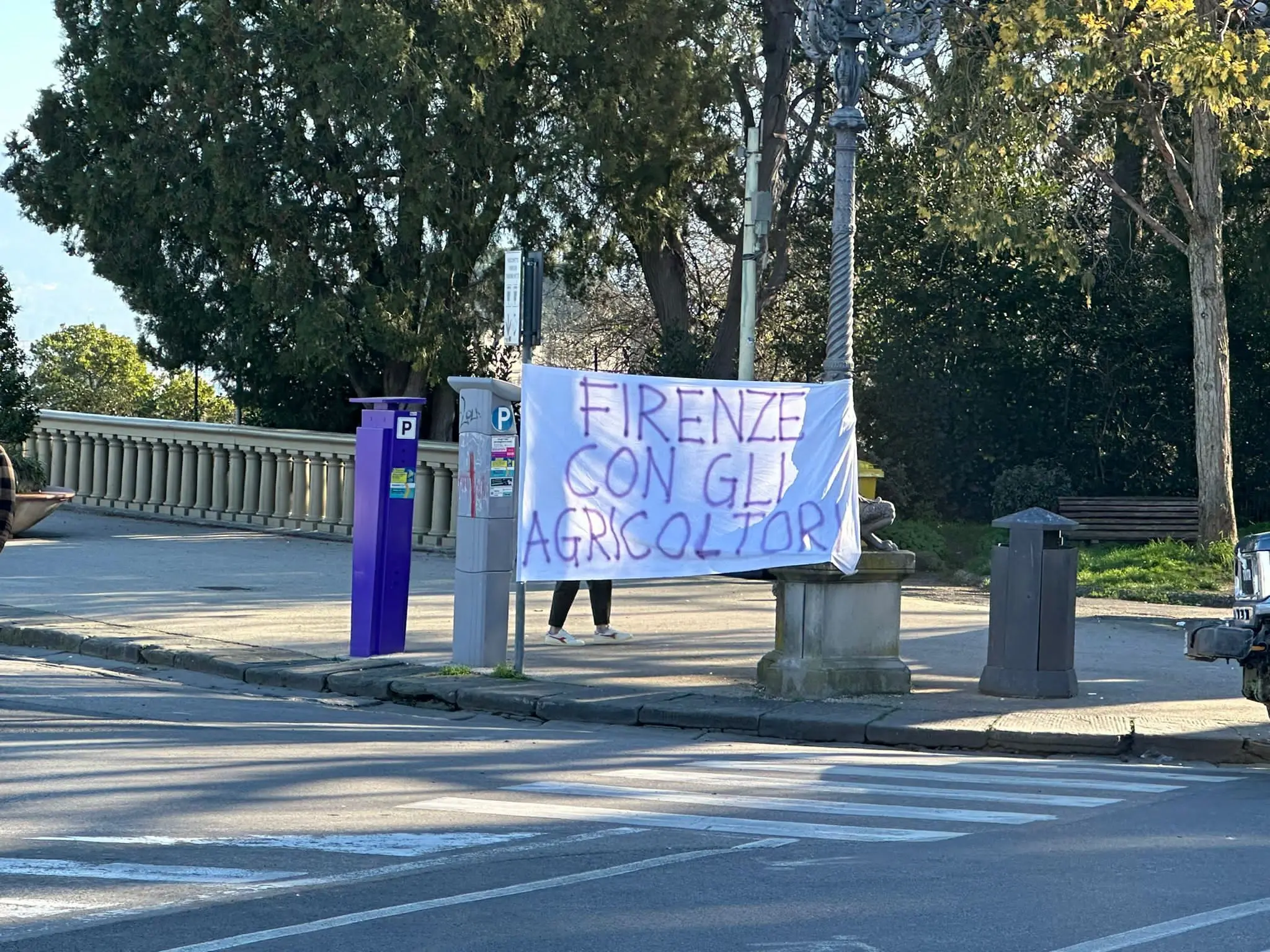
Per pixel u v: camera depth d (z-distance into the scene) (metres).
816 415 11.55
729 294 27.25
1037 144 21.39
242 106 23.36
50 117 25.56
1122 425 28.09
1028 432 28.06
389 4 22.34
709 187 28.20
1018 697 11.32
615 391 11.46
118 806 7.38
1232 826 7.45
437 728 10.32
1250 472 28.31
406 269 23.83
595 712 10.87
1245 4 19.08
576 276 25.97
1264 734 9.99
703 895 6.00
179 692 11.34
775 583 11.74
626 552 11.40
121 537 21.44
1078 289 27.19
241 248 23.70
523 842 6.89
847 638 11.34
